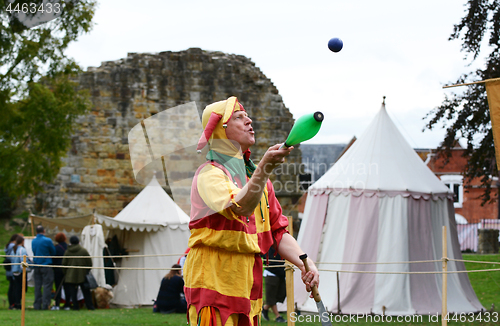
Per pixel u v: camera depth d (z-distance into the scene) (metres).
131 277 12.27
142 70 20.19
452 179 29.16
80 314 9.83
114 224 11.90
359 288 8.98
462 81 12.05
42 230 11.05
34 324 8.21
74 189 19.61
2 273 16.44
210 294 2.49
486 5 11.66
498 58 11.39
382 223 9.25
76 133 19.75
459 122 11.82
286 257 2.83
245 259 2.58
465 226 23.70
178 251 12.27
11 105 15.57
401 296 8.83
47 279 10.84
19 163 16.09
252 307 2.62
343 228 9.46
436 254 9.37
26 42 14.52
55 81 16.67
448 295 9.14
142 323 8.52
